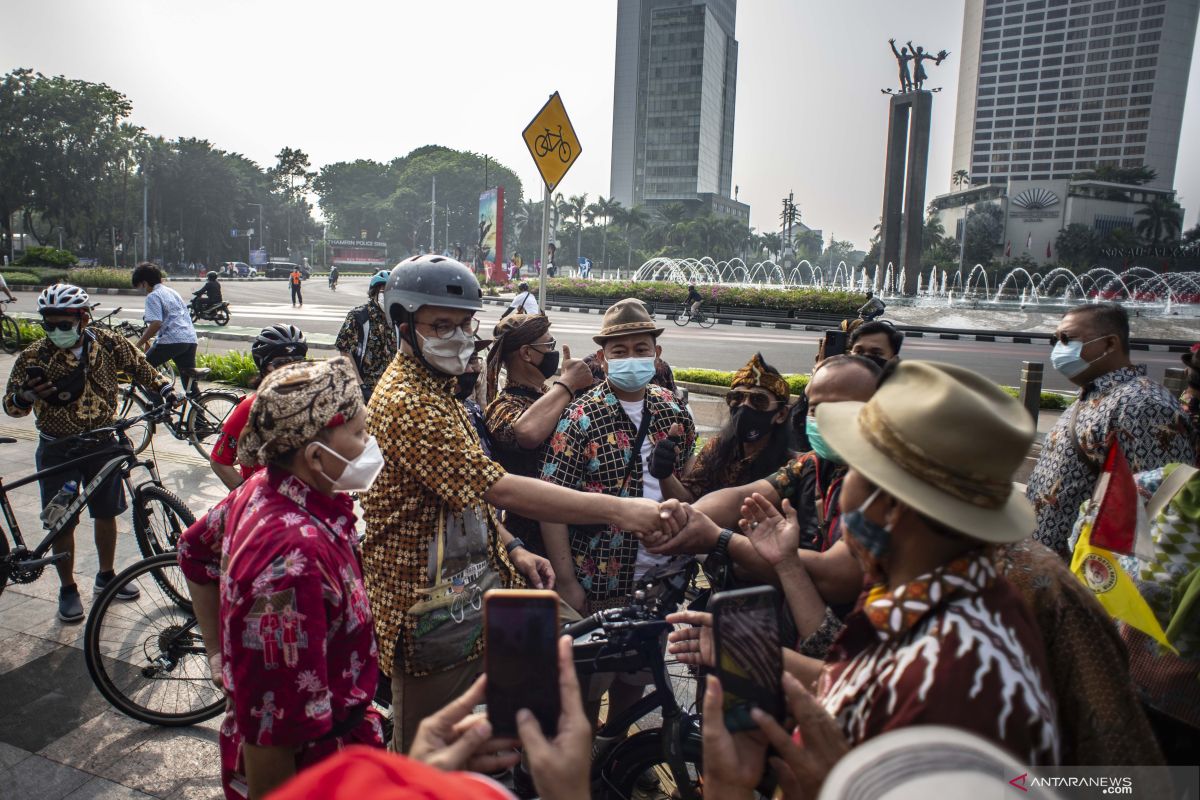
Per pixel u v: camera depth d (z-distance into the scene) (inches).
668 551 90.0
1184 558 82.0
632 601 102.7
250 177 4109.3
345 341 241.1
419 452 86.0
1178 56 4734.3
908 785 36.1
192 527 84.2
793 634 87.5
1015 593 48.9
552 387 122.9
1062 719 54.5
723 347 764.6
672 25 5565.9
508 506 86.7
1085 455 125.4
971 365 688.4
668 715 89.0
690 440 122.6
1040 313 1348.4
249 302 1250.6
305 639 65.7
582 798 48.1
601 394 116.3
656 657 89.8
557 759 47.6
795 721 53.6
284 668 65.2
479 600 93.0
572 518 87.8
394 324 91.7
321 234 5049.2
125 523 218.7
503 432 125.6
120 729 129.3
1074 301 1760.6
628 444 114.9
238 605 66.2
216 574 85.2
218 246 3491.6
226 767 76.5
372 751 31.9
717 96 6274.6
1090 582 82.0
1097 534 81.9
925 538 48.1
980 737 38.0
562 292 1374.3
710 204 5689.0
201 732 129.8
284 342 134.3
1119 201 3806.6
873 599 49.8
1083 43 4904.0
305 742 66.8
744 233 4293.8
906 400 48.1
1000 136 5241.1
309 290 1742.1
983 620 45.1
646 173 5733.3
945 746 37.1
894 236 1553.9
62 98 2369.6
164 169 3144.7
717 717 50.9
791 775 51.5
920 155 1508.4
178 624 139.5
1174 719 81.6
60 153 2377.0
